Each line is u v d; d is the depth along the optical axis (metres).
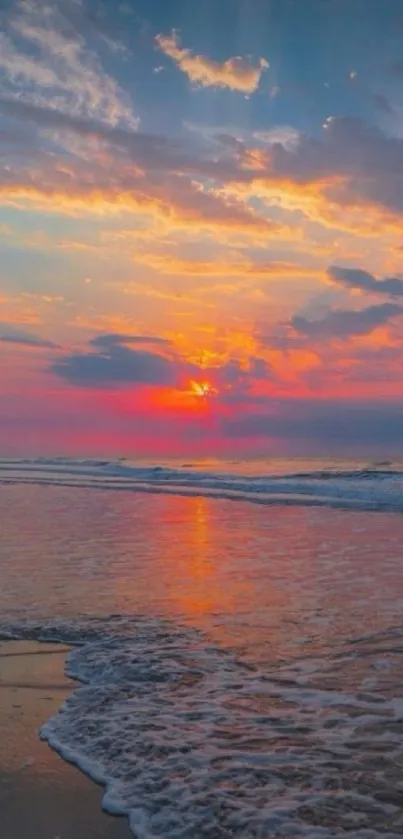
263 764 3.71
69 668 5.36
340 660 5.44
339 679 5.01
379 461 42.53
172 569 9.19
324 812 3.22
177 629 6.34
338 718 4.31
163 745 3.96
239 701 4.62
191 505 18.27
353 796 3.36
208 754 3.84
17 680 5.12
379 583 8.26
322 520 14.83
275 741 3.99
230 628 6.36
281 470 32.69
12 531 13.15
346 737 4.03
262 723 4.25
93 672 5.24
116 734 4.12
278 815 3.20
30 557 10.17
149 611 7.00
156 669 5.26
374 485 22.06
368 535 12.47
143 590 7.95
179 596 7.63
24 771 3.73
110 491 23.03
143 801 3.37
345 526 13.80
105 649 5.78
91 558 10.10
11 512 16.56
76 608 7.12
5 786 3.58
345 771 3.62
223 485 24.25
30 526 13.89
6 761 3.84
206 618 6.72
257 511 16.78
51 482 27.42
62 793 3.50
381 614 6.81
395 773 3.59
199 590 7.92
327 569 9.18
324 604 7.23
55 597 7.61
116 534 12.72
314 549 10.89
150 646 5.84
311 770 3.63
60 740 4.07
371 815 3.19
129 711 4.47
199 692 4.79
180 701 4.64
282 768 3.66
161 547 11.12
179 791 3.44
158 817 3.22
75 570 9.15
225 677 5.09
